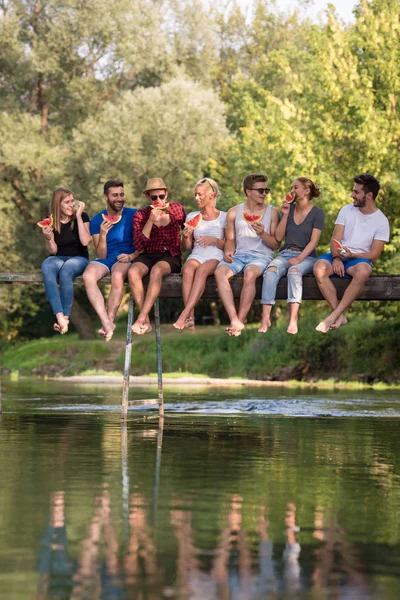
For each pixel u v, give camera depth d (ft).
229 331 85.20
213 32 346.33
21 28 311.06
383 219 85.30
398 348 203.82
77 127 319.68
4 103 314.55
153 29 315.37
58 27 304.71
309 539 39.40
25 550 37.09
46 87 324.39
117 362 269.03
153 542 38.52
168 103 293.64
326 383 203.51
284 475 56.90
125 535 39.73
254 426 90.43
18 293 324.39
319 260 86.12
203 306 359.66
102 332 86.28
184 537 39.47
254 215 84.69
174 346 268.00
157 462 62.23
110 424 90.33
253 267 86.33
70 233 89.30
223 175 287.89
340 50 209.26
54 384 192.44
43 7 309.01
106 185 89.10
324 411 112.57
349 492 50.70
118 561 35.60
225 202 267.80
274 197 222.89
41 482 53.11
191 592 31.91
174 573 34.06
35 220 325.21
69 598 31.12
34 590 31.99
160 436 79.51
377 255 85.30
